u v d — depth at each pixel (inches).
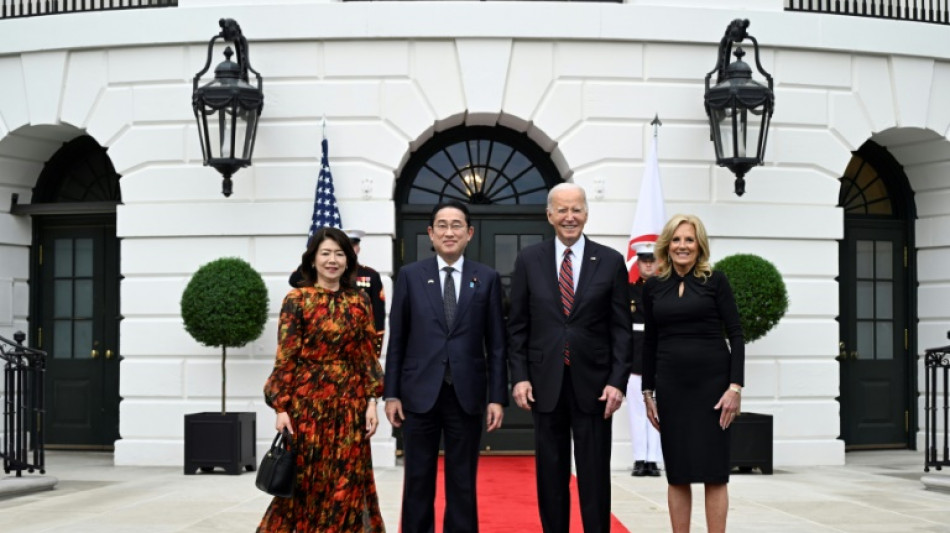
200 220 436.5
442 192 458.6
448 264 249.4
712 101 420.8
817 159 450.0
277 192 433.7
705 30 438.0
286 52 434.9
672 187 437.4
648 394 248.5
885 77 459.2
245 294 406.9
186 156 439.5
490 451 451.5
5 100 459.2
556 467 239.9
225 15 434.9
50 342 494.6
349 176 433.4
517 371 241.8
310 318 227.6
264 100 434.3
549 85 435.2
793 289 445.7
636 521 305.7
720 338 242.7
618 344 239.5
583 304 238.7
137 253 440.5
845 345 495.8
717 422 239.6
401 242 454.0
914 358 502.0
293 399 226.7
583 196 243.4
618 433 426.3
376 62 433.4
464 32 429.4
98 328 490.6
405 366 246.4
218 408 432.5
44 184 496.4
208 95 408.2
